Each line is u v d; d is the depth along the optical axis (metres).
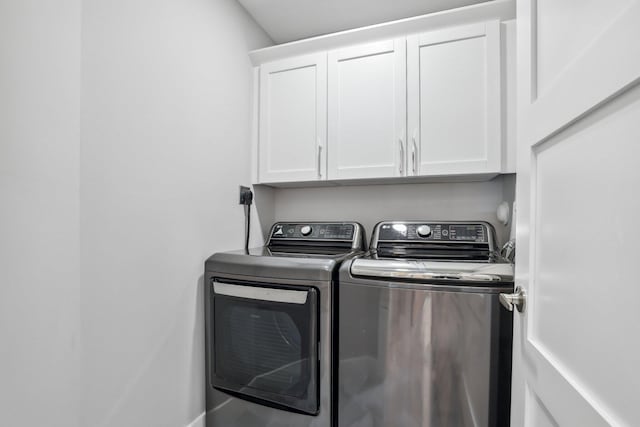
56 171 0.83
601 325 0.46
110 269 1.00
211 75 1.49
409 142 1.54
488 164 1.43
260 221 1.97
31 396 0.78
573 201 0.54
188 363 1.34
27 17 0.77
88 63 0.92
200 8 1.41
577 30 0.53
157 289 1.19
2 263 0.73
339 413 1.26
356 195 2.03
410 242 1.65
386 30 1.57
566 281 0.56
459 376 1.10
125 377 1.06
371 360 1.21
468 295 1.10
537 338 0.68
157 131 1.18
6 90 0.73
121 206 1.04
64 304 0.85
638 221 0.39
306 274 1.26
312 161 1.72
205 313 1.43
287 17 1.80
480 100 1.44
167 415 1.23
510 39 1.41
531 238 0.71
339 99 1.68
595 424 0.46
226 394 1.39
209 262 1.42
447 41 1.49
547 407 0.61
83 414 0.91
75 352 0.88
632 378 0.39
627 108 0.41
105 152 0.98
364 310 1.22
